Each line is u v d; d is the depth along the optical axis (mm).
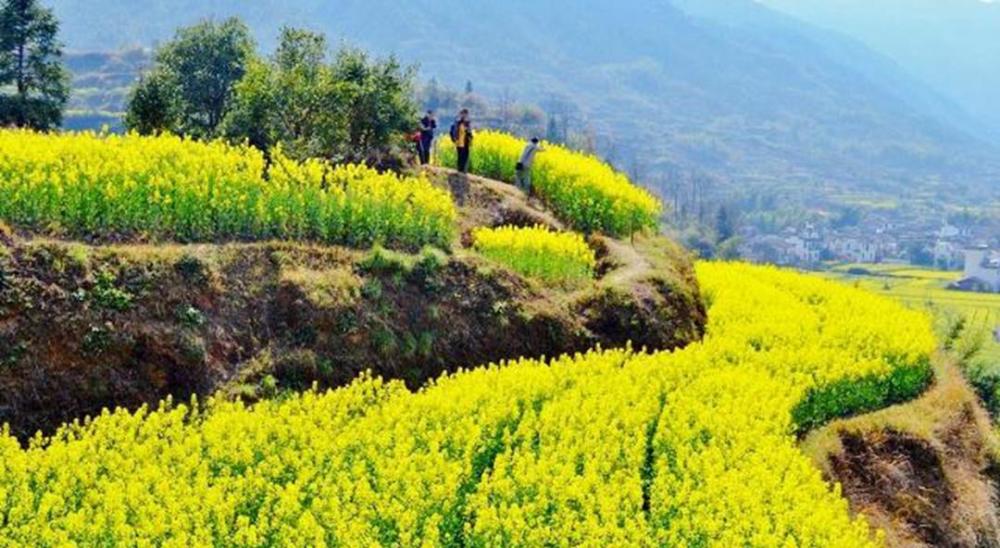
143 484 13055
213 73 43719
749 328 24219
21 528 12148
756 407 18594
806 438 20719
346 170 22281
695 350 21484
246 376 17250
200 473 13508
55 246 16797
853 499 19656
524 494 14242
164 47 45562
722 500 14531
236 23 45688
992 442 24141
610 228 27500
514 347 20281
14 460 13406
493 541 13172
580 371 19031
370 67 29750
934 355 27297
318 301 18484
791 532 14633
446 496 13859
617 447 15758
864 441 21016
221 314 17625
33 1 47125
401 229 21188
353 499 13602
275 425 15086
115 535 12180
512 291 21016
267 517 13141
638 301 22422
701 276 30109
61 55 48594
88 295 16562
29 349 15773
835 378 21766
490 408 16297
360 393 16859
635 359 20156
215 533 12750
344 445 14688
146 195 18438
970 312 98125
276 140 28781
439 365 19266
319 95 28297
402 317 19281
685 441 16734
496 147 31031
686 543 13742
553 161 29203
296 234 20016
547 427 16156
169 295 17219
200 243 18750
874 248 192000
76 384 15945
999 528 21703
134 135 21391
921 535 19906
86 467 13492
